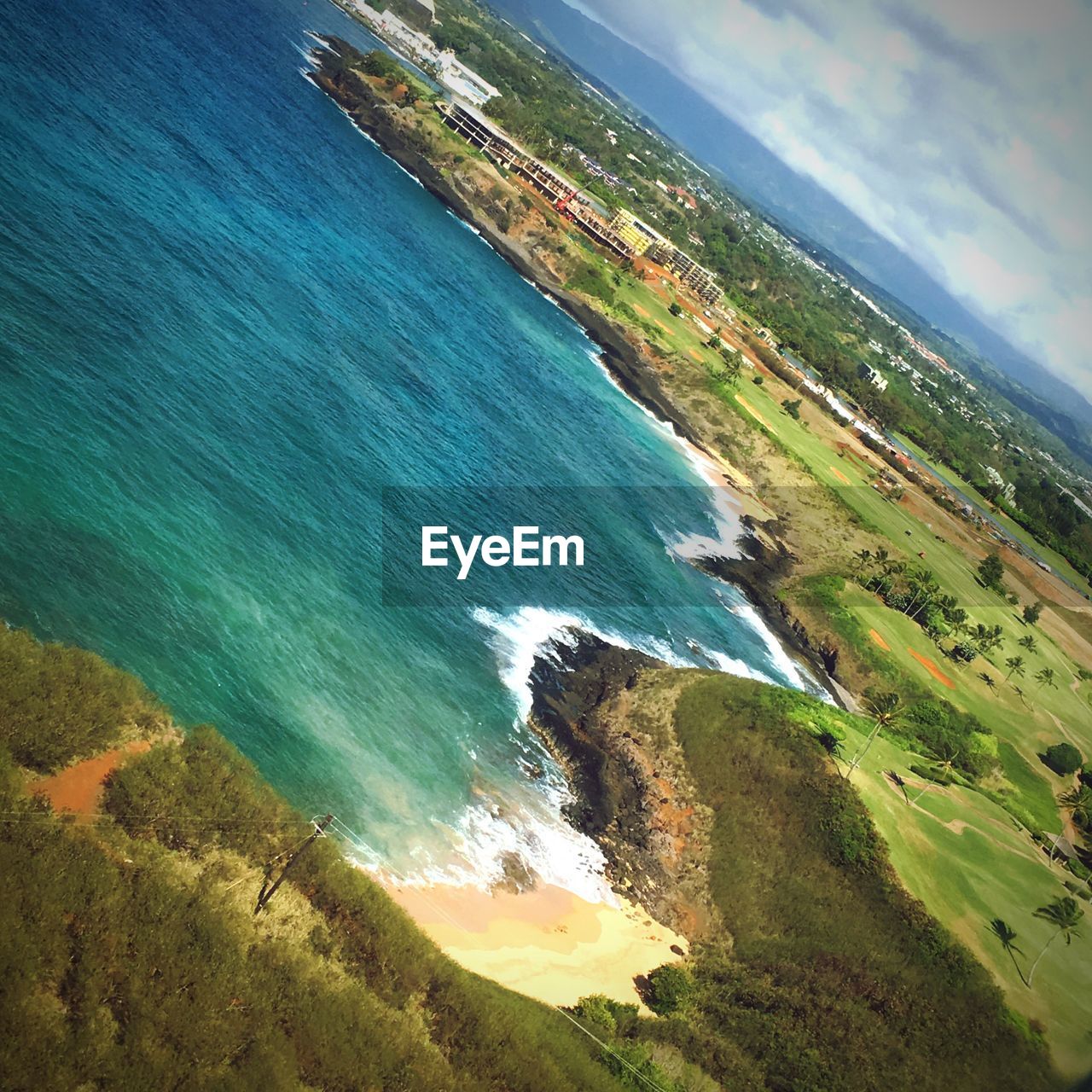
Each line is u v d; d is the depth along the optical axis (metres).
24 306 72.38
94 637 50.97
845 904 63.72
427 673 67.31
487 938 50.41
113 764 42.94
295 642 61.69
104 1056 31.64
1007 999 59.75
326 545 73.81
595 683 78.44
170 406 75.25
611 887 60.50
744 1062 52.19
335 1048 37.03
